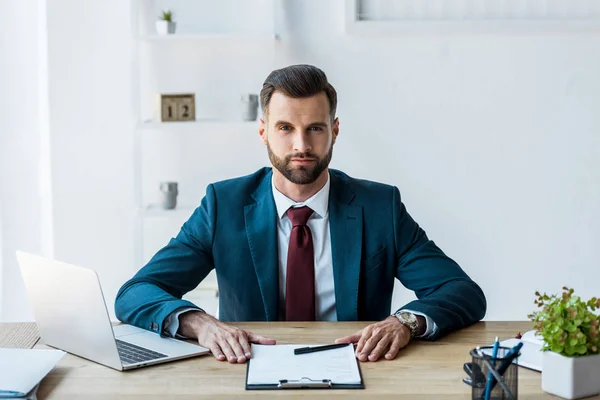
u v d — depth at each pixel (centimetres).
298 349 180
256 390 159
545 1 347
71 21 356
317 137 205
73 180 364
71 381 165
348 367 169
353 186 225
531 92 354
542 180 359
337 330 198
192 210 340
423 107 356
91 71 359
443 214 361
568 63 352
